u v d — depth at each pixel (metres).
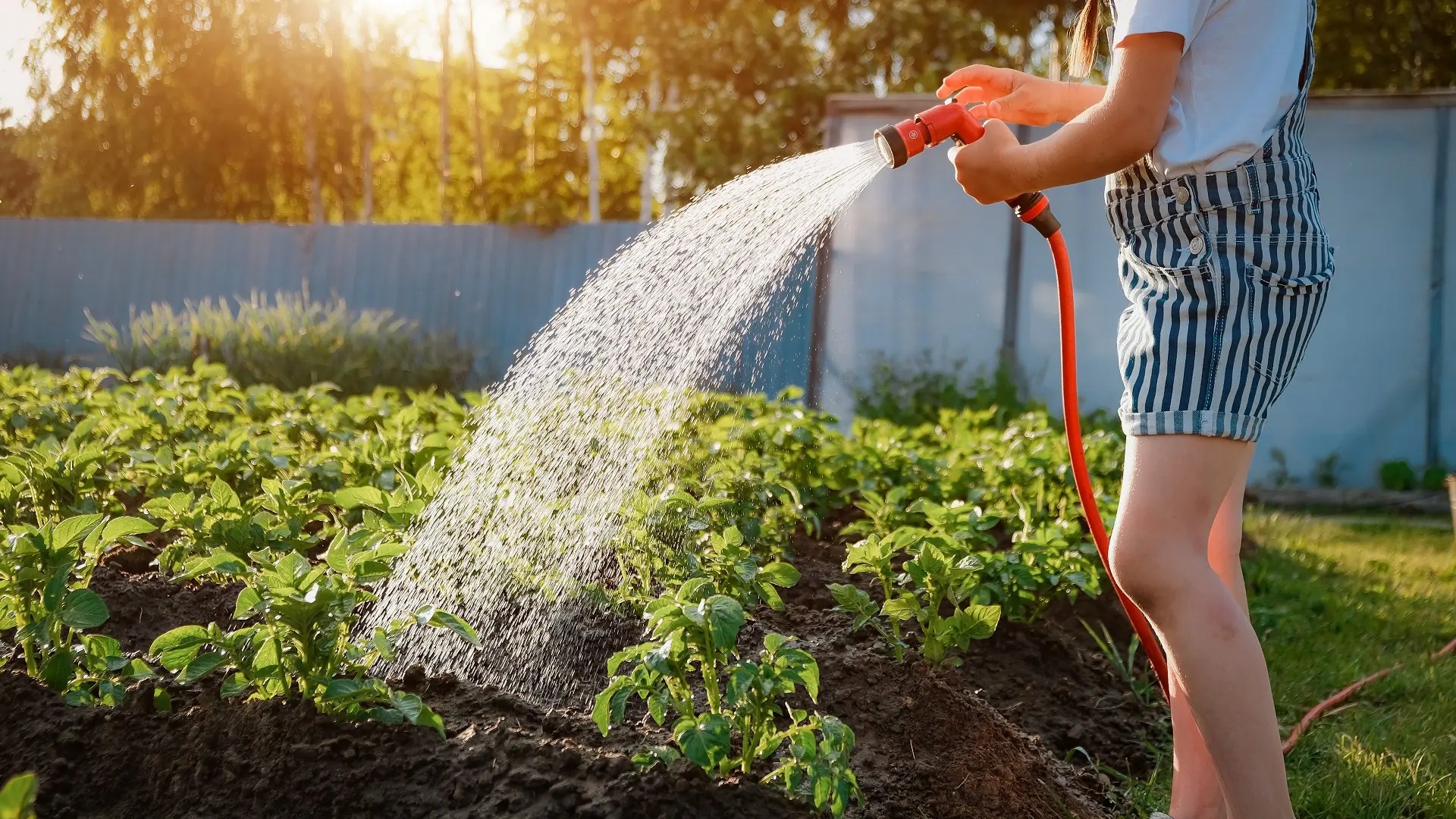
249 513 2.81
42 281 14.91
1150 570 1.76
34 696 2.05
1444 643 3.76
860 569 2.68
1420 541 6.21
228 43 22.70
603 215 25.72
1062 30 17.83
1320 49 14.95
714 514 3.20
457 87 25.73
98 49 23.16
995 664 2.97
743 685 1.80
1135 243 1.88
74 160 23.55
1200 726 1.76
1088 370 8.88
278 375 10.48
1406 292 8.50
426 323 13.42
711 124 17.56
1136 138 1.78
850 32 18.58
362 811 1.79
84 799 1.88
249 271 14.14
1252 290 1.75
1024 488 3.93
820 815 1.89
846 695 2.34
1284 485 8.70
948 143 9.12
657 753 1.88
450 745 1.93
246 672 1.93
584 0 21.03
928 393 8.83
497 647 2.68
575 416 3.31
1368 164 8.54
